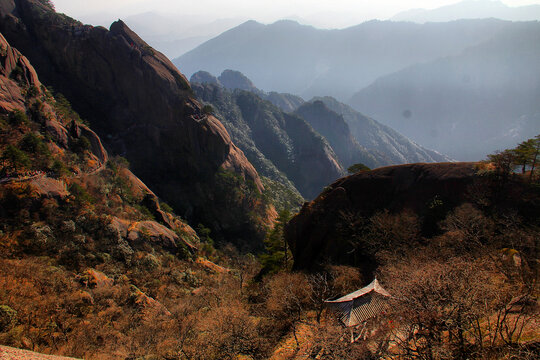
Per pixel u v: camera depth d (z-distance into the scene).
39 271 34.88
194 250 63.72
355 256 37.50
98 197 59.78
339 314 22.22
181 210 99.38
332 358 18.59
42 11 117.94
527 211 34.06
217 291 40.50
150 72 113.94
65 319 29.12
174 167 108.75
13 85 71.81
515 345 12.26
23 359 13.17
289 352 23.17
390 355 15.16
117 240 49.03
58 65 113.00
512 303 15.41
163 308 35.25
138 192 76.69
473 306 13.53
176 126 110.44
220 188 108.06
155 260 49.81
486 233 29.11
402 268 23.69
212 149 112.69
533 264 21.17
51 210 45.94
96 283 37.59
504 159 38.22
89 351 25.66
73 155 68.00
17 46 110.62
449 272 15.02
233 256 83.88
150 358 24.38
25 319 26.95
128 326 30.47
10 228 40.56
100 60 113.25
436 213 38.66
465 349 12.60
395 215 39.28
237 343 25.08
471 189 38.59
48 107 76.19
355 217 41.91
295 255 45.41
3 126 57.25
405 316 14.58
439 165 44.16
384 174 46.44
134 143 108.50
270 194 131.25
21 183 46.16
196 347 24.59
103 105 112.94
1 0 112.38
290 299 28.97
